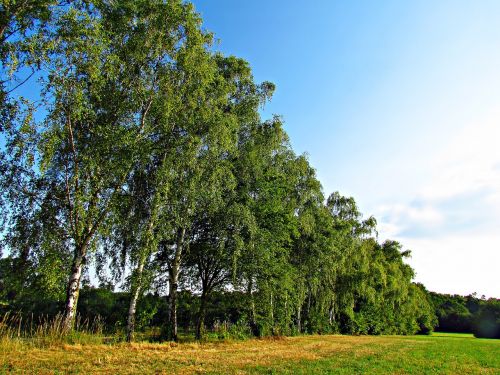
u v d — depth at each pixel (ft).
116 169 54.08
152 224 57.82
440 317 282.97
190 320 103.04
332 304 137.49
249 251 73.36
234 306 87.92
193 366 38.06
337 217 135.03
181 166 60.13
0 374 30.37
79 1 54.29
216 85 71.41
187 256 79.61
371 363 47.52
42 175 51.96
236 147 74.23
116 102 58.18
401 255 204.85
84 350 43.45
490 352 73.87
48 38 48.91
